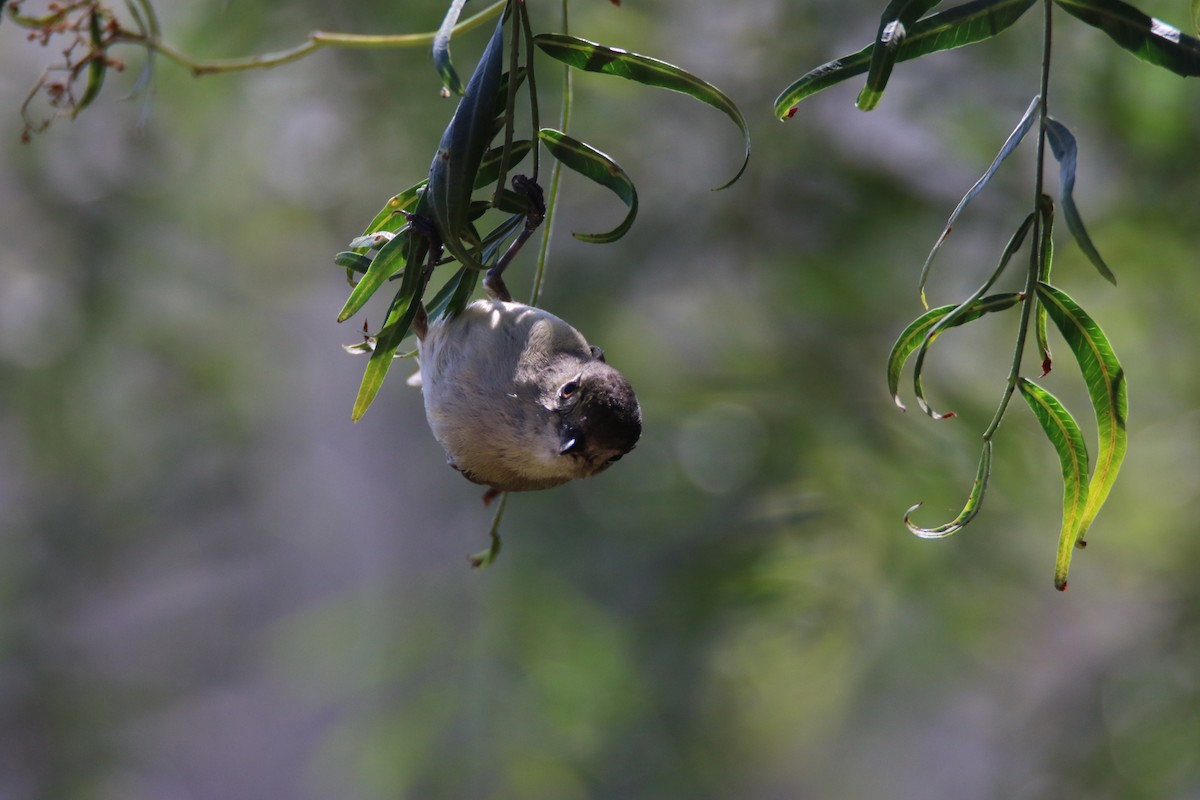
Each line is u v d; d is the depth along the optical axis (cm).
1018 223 1052
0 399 1462
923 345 380
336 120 1248
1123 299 1115
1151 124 1020
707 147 1123
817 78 408
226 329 1546
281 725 2480
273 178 1344
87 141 1424
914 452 1021
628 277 1143
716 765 1179
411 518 1572
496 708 1284
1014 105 1045
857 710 1165
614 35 1085
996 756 1367
